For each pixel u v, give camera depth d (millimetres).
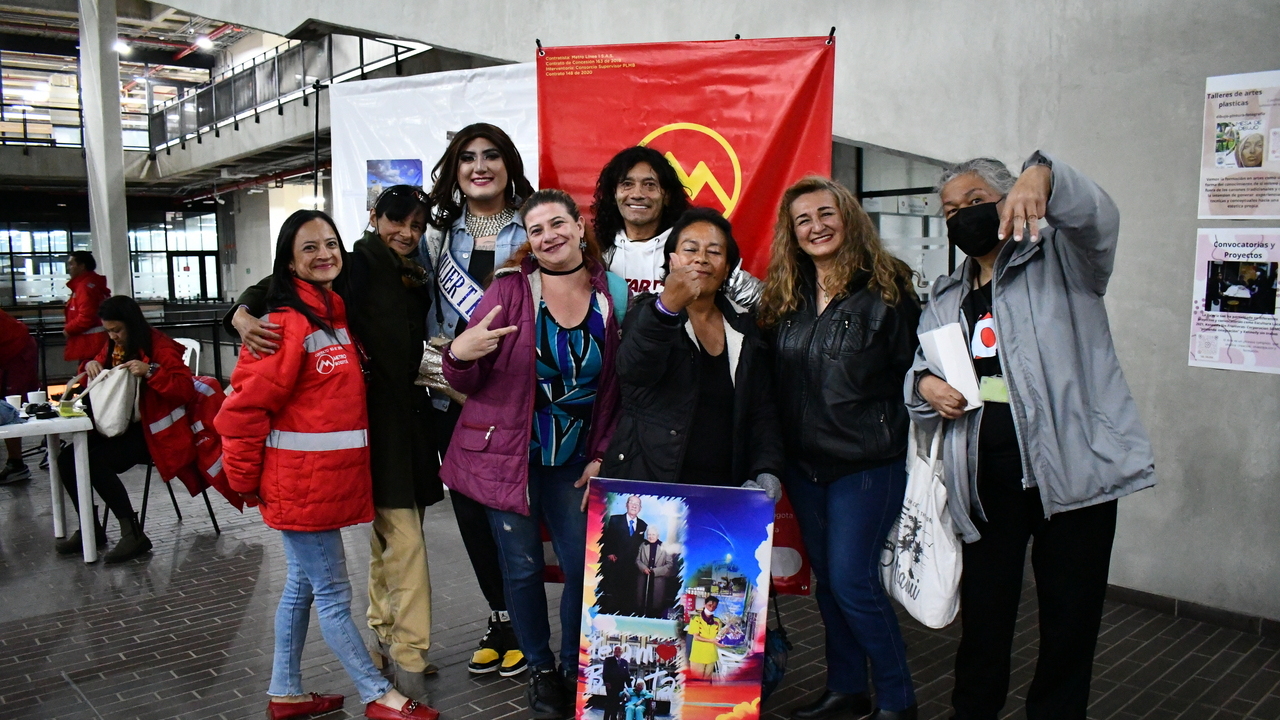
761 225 3354
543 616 2965
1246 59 3426
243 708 3104
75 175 20203
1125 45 3695
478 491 2809
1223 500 3684
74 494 5188
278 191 21641
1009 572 2391
